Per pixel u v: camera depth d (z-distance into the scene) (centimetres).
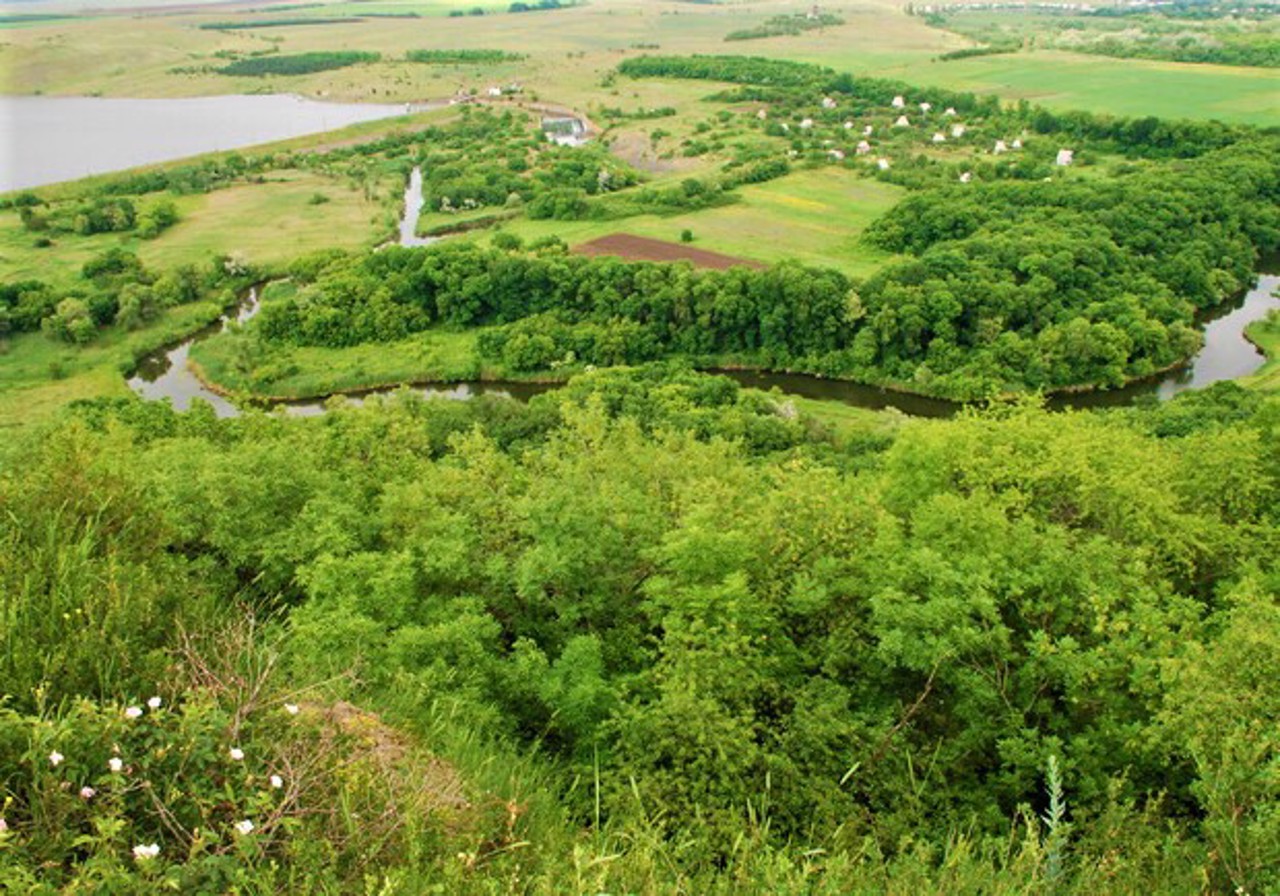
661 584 1530
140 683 817
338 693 989
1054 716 1371
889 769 1297
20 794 686
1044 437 2402
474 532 1858
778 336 7881
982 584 1423
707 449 2908
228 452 2792
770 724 1386
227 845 676
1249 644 1145
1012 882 789
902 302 7500
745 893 816
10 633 797
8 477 1289
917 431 2375
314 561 1670
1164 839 975
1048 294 7656
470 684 1344
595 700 1395
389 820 752
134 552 1140
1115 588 1521
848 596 1572
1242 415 5341
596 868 765
